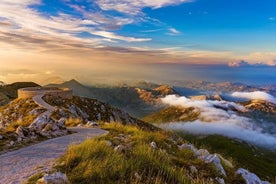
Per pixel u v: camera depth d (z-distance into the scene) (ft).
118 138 69.72
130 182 37.96
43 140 79.92
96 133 96.63
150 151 50.57
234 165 63.77
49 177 35.68
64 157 49.52
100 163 42.16
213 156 56.54
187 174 45.70
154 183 39.40
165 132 84.58
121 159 44.75
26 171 46.39
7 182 40.86
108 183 38.09
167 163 47.44
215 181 47.70
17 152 63.16
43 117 102.06
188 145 68.85
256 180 54.70
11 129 89.61
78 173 40.09
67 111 284.82
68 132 98.17
